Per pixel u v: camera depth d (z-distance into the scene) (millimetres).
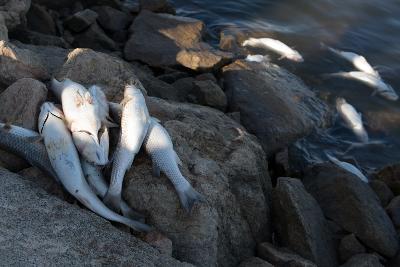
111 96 2947
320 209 3008
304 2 4809
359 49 4457
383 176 3459
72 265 2352
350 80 4105
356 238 3018
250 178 2896
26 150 2648
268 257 2736
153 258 2428
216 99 3525
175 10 4395
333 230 3053
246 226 2785
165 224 2584
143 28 3984
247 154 2912
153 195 2611
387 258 3016
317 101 3848
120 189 2572
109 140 2740
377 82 4078
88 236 2432
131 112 2697
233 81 3723
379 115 3934
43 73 2982
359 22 4707
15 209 2453
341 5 4859
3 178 2539
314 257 2818
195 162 2744
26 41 3617
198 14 4547
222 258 2652
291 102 3721
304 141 3639
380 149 3734
